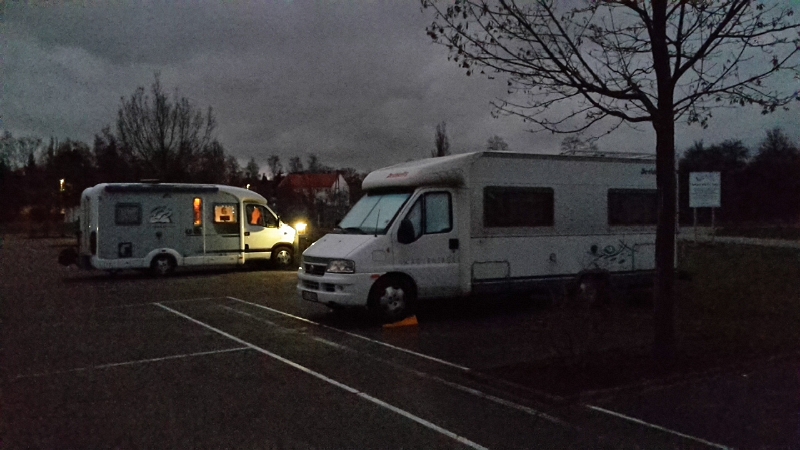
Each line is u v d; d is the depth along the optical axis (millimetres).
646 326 10625
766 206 48719
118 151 35562
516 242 11648
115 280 18516
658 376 7207
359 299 10633
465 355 8766
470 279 11289
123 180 34125
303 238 27031
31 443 5500
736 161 52656
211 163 36344
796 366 7902
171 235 19078
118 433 5738
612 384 6973
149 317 11984
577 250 12180
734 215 49469
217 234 19891
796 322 10383
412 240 10953
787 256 23094
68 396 6891
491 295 11609
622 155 12828
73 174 51219
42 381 7500
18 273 21078
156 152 33875
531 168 11797
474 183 11336
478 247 11352
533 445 5453
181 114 34250
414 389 7164
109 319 11766
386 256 10820
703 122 7598
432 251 11125
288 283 17531
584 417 6156
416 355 8789
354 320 11539
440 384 7359
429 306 13086
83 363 8375
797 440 5520
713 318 10820
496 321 11398
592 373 7355
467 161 11281
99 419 6117
